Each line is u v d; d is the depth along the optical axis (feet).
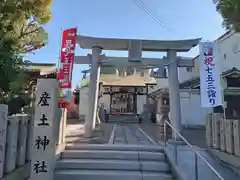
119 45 34.22
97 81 34.27
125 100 76.69
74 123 59.57
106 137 32.76
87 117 33.60
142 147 24.04
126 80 74.54
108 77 76.38
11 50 16.34
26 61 18.13
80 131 40.55
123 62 35.32
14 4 16.24
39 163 16.89
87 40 33.73
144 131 42.45
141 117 69.67
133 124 58.65
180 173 18.20
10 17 16.60
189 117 56.49
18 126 16.10
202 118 56.34
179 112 34.68
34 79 28.22
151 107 72.08
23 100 20.20
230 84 49.55
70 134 36.06
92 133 33.01
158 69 36.35
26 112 21.13
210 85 26.40
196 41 34.27
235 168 20.94
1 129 13.29
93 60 34.22
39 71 27.94
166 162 21.76
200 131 46.75
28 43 19.03
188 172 20.43
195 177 18.88
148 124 59.62
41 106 17.33
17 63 17.29
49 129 17.19
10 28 17.19
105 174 19.57
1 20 16.26
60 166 20.67
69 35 27.32
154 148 23.86
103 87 74.28
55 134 18.63
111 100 75.72
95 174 19.53
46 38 19.57
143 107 73.10
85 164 20.86
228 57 53.62
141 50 34.01
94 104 33.83
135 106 75.20
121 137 33.42
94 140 29.53
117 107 76.38
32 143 17.37
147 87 73.87
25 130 17.67
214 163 23.57
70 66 26.58
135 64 35.37
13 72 15.87
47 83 17.53
